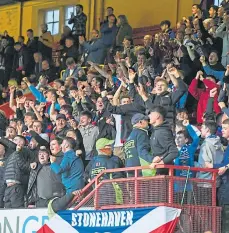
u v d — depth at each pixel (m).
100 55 41.97
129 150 26.31
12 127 33.16
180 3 46.12
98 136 30.61
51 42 47.56
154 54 37.78
